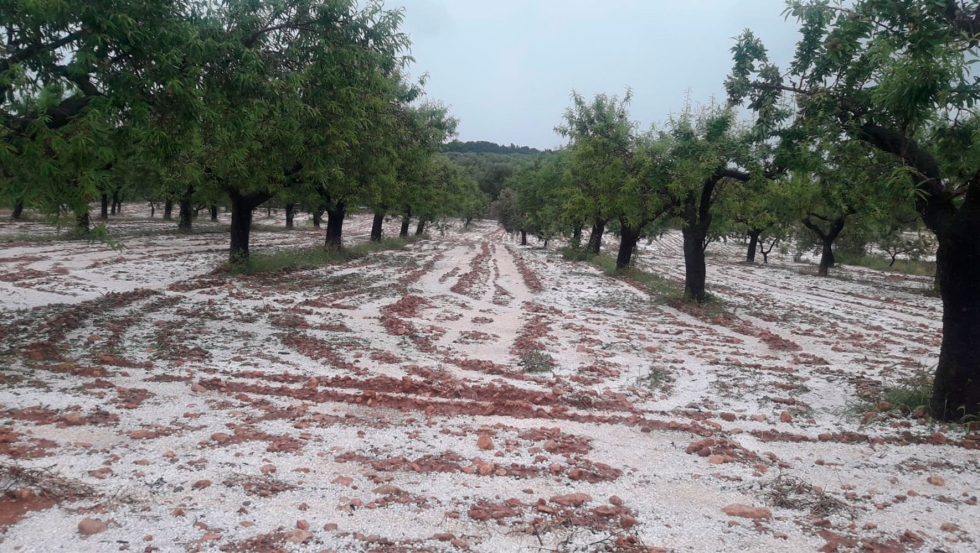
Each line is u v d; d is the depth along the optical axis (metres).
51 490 4.55
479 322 14.06
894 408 7.96
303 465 5.36
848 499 5.23
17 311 11.49
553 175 42.00
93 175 7.97
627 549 4.20
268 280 18.95
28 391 6.86
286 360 9.17
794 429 7.20
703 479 5.55
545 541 4.27
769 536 4.50
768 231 42.25
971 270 7.31
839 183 10.59
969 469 6.02
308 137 13.56
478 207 83.56
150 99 9.12
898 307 21.81
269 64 11.49
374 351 10.13
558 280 26.16
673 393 8.59
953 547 4.43
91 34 8.19
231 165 15.91
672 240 77.56
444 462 5.62
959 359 7.43
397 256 34.56
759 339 13.63
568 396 7.96
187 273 19.84
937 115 8.49
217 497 4.65
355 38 12.79
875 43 7.88
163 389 7.34
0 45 8.01
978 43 7.05
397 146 25.00
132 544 3.93
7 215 44.16
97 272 18.70
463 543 4.17
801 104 9.80
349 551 4.01
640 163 19.62
